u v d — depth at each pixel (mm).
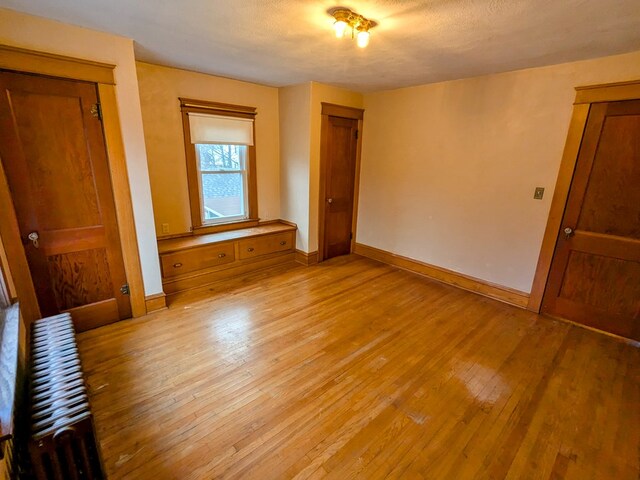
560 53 2371
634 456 1587
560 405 1902
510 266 3178
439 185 3611
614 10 1664
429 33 2059
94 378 2029
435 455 1566
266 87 3938
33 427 1165
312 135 3785
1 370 1335
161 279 2932
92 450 1277
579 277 2771
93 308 2561
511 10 1707
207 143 3568
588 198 2631
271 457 1532
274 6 1771
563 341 2576
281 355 2311
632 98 2320
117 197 2490
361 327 2715
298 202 4137
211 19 1964
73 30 2092
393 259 4250
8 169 2049
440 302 3221
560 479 1469
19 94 2016
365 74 3176
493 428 1730
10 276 2012
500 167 3096
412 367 2217
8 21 1887
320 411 1815
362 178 4473
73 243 2381
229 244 3635
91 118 2279
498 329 2740
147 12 1877
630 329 2572
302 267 4141
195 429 1676
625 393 2010
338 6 1741
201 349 2357
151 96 3129
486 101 3090
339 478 1441
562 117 2664
